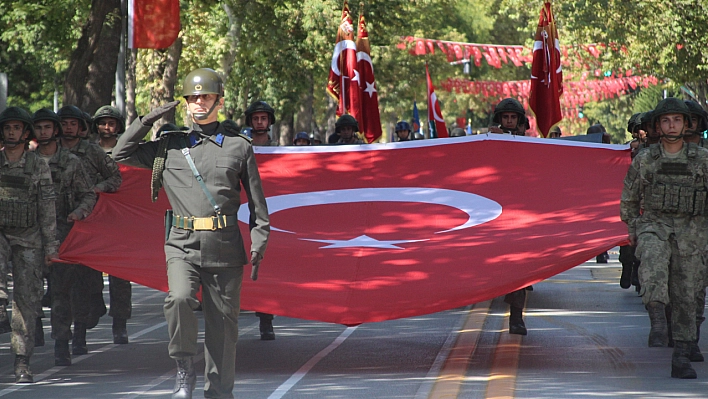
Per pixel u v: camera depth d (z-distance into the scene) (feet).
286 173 75.61
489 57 277.23
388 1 223.92
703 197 50.39
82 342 62.90
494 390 48.52
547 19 98.99
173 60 170.71
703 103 234.99
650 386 49.62
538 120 98.73
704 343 63.36
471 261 58.90
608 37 218.79
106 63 123.75
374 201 70.03
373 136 110.93
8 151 53.57
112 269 54.65
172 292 40.96
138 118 41.47
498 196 69.67
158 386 52.34
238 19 194.08
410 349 63.00
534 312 78.79
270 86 254.27
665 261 50.24
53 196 54.29
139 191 65.87
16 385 53.01
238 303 42.80
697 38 205.87
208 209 41.60
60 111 62.59
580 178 71.46
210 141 42.04
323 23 218.38
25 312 53.78
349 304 55.11
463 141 76.54
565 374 53.16
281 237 64.90
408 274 58.13
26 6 147.95
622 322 73.15
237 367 57.57
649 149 51.57
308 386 51.52
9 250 53.52
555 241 60.08
